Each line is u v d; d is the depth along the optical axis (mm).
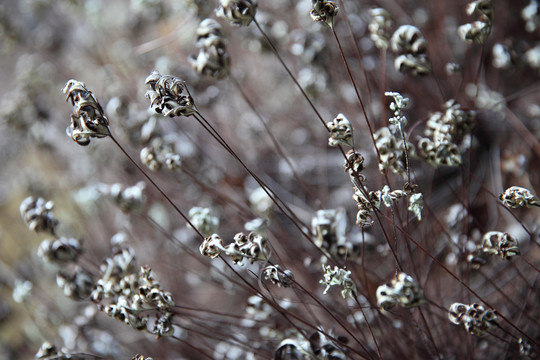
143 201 463
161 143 464
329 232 436
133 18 601
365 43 528
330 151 546
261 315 452
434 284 479
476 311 404
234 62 559
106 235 543
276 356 425
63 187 594
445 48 535
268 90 596
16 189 649
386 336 449
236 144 564
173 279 522
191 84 513
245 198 524
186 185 524
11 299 557
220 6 434
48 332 524
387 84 526
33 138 570
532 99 520
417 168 509
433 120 441
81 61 667
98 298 437
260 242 404
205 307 513
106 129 402
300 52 508
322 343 422
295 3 543
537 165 504
